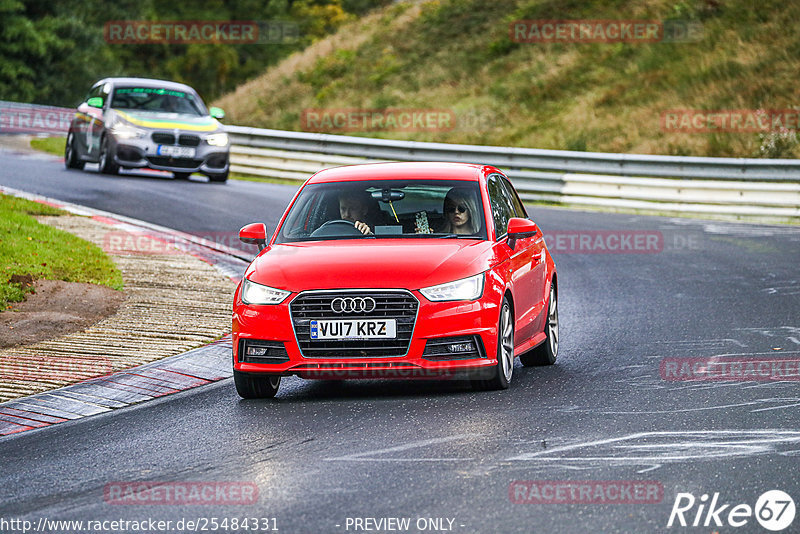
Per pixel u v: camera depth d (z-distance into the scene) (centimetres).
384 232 3133
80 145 8662
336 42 17088
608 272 5506
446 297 2816
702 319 4159
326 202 3241
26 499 2053
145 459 2328
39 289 4288
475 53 15025
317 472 2142
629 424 2495
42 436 2603
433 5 16988
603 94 12544
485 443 2333
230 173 10175
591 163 8762
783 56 11906
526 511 1841
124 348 3562
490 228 3131
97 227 6019
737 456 2181
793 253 6019
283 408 2825
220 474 2167
